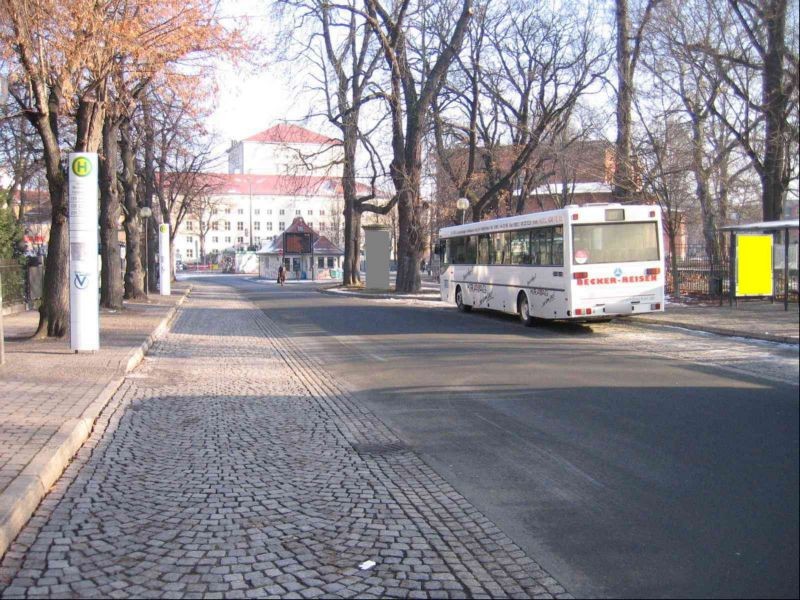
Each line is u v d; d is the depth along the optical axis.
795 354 13.23
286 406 9.98
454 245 26.94
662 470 6.42
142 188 43.16
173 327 22.00
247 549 4.94
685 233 34.09
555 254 18.23
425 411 9.31
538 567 4.57
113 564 4.67
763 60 18.95
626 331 18.17
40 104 14.28
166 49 15.15
